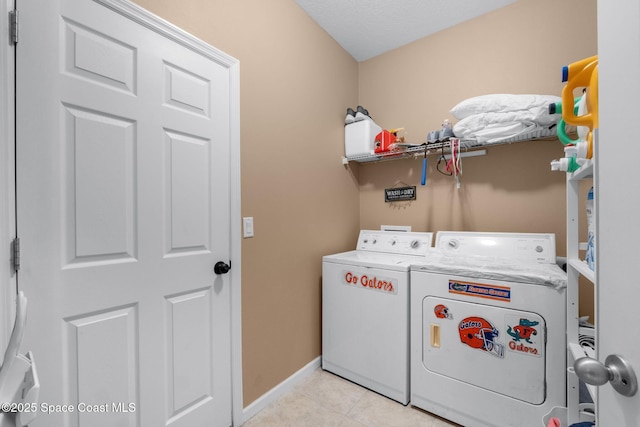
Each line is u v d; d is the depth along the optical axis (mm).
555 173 1727
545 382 1240
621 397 443
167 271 1206
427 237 1999
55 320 916
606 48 481
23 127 852
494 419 1356
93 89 998
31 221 867
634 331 406
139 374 1119
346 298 1852
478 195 1979
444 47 2135
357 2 1872
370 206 2482
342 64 2344
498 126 1619
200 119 1319
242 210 1521
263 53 1645
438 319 1508
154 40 1160
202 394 1332
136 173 1108
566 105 806
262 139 1638
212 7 1382
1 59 806
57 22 921
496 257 1708
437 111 2160
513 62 1869
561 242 1706
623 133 432
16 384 493
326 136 2150
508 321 1319
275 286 1717
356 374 1812
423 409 1571
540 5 1782
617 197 447
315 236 2027
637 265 400
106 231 1031
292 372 1825
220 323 1413
